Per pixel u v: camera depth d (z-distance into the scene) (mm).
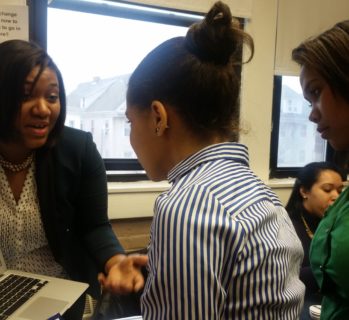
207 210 488
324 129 676
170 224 476
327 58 628
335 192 1921
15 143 1049
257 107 2494
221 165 560
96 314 1275
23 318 909
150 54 599
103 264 1146
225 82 573
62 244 1184
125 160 2328
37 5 1990
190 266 452
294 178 2820
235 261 488
